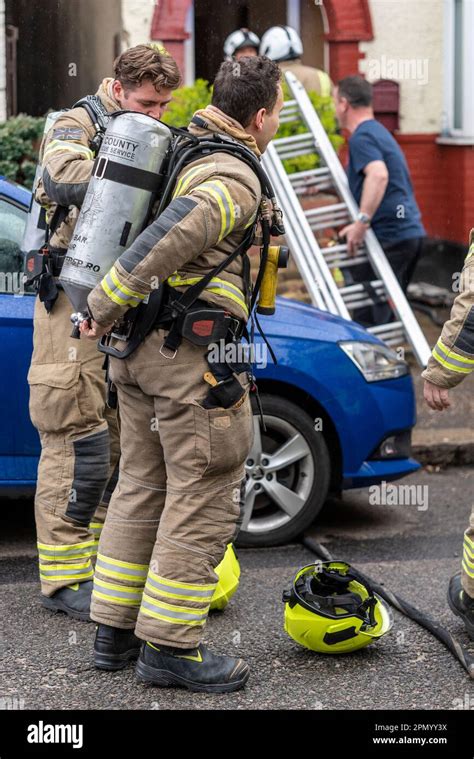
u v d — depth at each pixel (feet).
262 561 36.11
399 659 28.32
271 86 25.72
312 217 57.47
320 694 26.20
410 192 57.72
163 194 24.50
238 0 73.05
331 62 76.95
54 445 30.63
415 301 76.23
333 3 75.77
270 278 26.50
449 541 38.81
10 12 66.74
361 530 40.19
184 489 25.35
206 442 24.91
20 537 38.63
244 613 31.30
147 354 24.94
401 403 38.91
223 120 25.54
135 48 27.89
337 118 61.98
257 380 36.83
